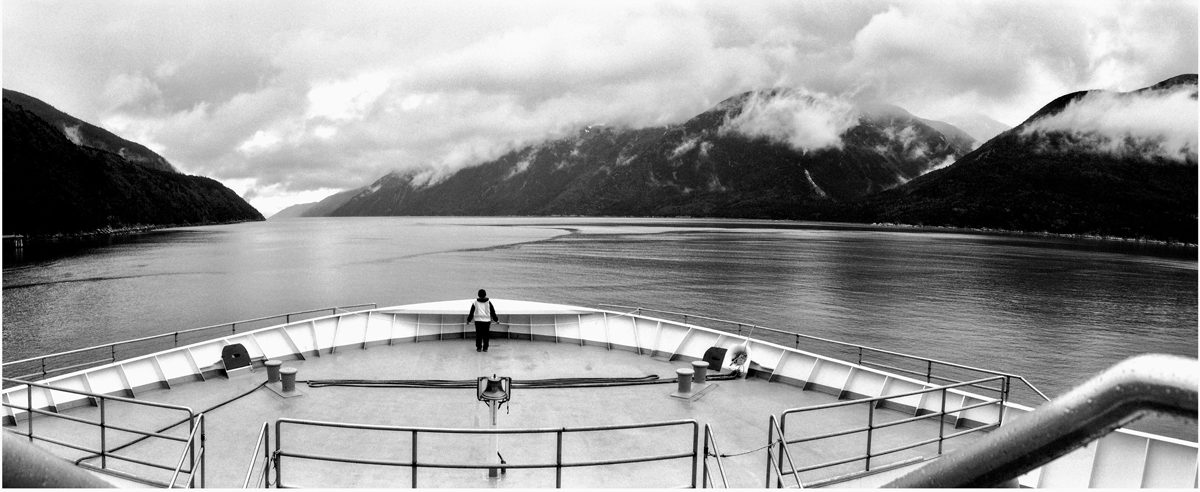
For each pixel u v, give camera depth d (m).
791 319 55.31
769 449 7.48
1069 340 49.22
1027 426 1.20
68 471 1.24
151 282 75.56
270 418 10.66
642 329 15.04
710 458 9.41
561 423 10.62
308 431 10.09
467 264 99.19
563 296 65.50
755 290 70.88
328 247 138.75
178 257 108.56
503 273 86.38
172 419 10.62
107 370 11.59
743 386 12.49
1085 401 1.09
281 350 13.87
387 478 8.59
